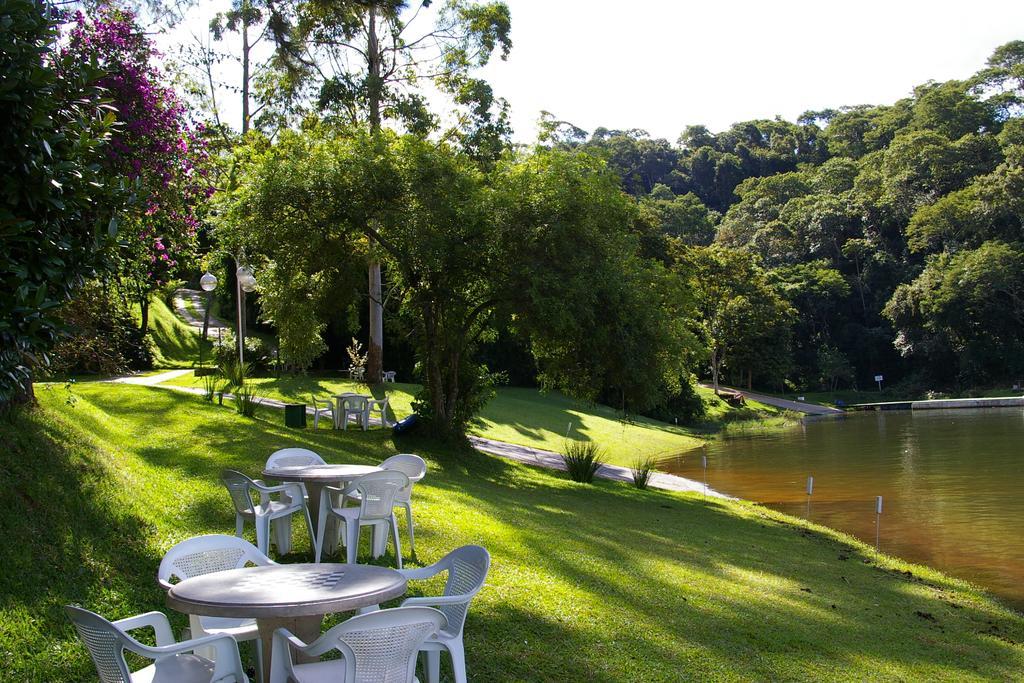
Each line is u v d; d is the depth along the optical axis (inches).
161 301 2046.0
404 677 163.8
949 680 285.3
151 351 1514.5
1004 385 3019.2
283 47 1144.2
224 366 1173.1
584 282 703.1
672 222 4097.0
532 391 1851.6
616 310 737.0
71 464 345.4
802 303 3639.3
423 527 391.5
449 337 810.8
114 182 217.3
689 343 813.2
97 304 431.5
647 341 755.4
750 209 4852.4
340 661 178.2
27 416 373.4
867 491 860.0
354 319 976.3
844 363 3422.7
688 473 1054.4
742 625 313.7
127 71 383.6
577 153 785.6
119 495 335.6
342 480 308.2
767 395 3095.5
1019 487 858.1
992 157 3786.9
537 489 667.4
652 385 761.0
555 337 762.8
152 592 262.4
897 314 3262.8
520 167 789.2
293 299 898.7
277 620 174.7
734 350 2930.6
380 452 709.9
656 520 566.6
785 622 327.9
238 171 791.7
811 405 2940.5
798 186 4825.3
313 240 745.6
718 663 265.3
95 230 208.7
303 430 756.0
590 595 320.5
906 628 350.3
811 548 534.3
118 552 283.0
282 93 1203.9
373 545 329.1
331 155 753.0
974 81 4835.1
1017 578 491.8
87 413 516.1
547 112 940.0
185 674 171.0
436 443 796.0
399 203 735.7
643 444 1450.5
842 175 4722.0
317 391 1152.8
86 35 378.9
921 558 545.3
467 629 262.2
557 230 713.0
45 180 189.6
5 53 183.3
